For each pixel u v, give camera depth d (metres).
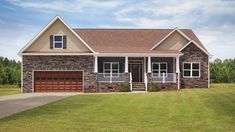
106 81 37.38
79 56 37.28
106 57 39.72
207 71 39.97
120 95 30.03
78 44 37.47
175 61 39.69
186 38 40.62
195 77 39.81
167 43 40.66
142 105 22.27
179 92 32.69
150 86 37.03
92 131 13.89
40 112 19.08
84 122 15.91
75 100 25.83
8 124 15.27
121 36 42.91
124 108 20.81
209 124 15.31
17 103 24.08
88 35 43.00
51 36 37.38
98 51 38.09
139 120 16.50
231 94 28.88
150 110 19.91
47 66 37.19
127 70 37.59
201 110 19.55
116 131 13.91
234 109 19.73
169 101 24.39
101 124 15.42
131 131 13.92
